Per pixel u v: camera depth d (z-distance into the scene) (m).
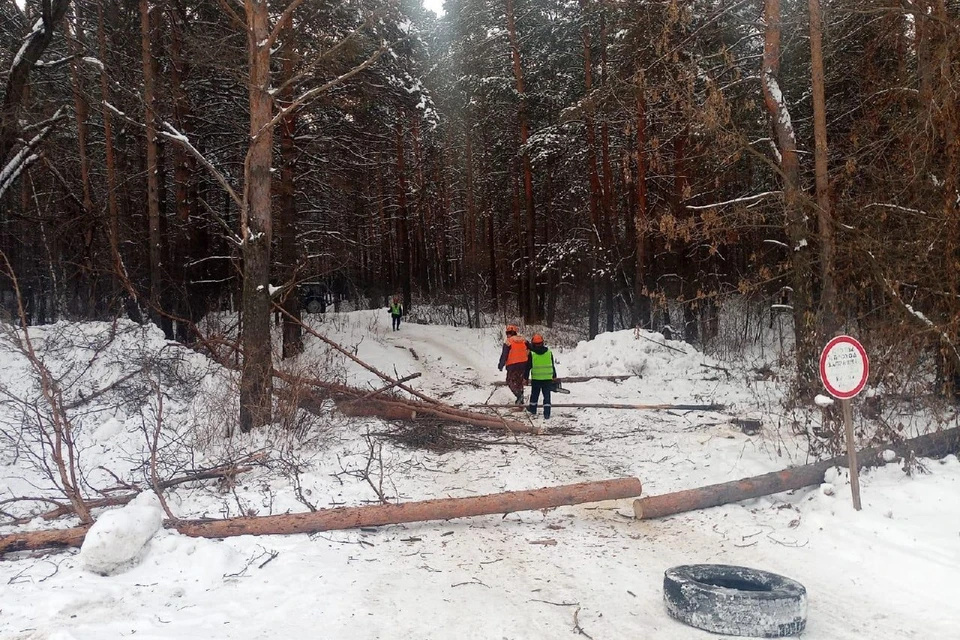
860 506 6.19
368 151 25.81
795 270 10.06
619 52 18.09
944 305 8.33
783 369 12.74
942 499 6.14
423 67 26.95
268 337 9.50
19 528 6.05
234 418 9.27
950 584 4.70
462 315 34.25
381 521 6.23
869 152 9.63
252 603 4.61
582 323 33.31
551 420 12.17
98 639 3.95
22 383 9.83
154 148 14.95
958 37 8.16
